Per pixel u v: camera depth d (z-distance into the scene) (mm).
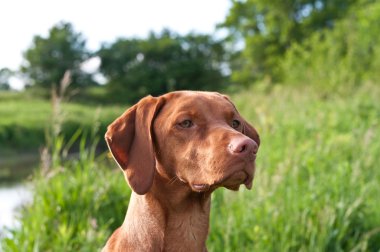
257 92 20469
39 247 4957
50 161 5773
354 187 5781
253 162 2699
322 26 43344
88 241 4766
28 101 45406
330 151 7680
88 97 57375
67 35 58719
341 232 5008
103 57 59094
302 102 14195
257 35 45875
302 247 4770
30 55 56844
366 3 29203
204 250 3182
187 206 3027
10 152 22625
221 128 2820
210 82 58375
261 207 5285
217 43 60656
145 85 57844
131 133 3045
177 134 2922
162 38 63125
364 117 11312
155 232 3016
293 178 5895
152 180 2904
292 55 27156
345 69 20266
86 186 5723
